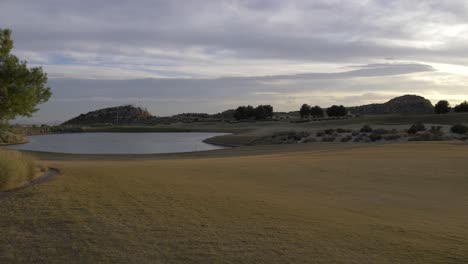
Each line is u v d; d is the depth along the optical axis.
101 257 6.41
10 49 21.73
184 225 8.24
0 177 11.48
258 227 8.20
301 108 194.75
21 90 21.05
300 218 9.09
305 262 6.30
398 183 15.10
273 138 69.56
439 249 7.00
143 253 6.60
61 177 13.72
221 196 11.48
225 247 6.93
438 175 16.91
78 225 8.08
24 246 6.88
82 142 85.50
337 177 16.36
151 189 12.20
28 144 78.56
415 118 113.50
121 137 110.25
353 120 123.00
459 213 10.48
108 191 11.59
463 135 58.94
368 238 7.60
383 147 34.22
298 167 19.33
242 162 22.36
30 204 9.72
